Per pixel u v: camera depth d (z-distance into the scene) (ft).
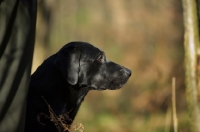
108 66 26.86
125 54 81.82
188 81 23.11
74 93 25.53
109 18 121.19
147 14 93.71
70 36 121.60
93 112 69.46
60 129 23.91
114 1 116.37
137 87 69.67
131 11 103.14
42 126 23.68
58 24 116.57
